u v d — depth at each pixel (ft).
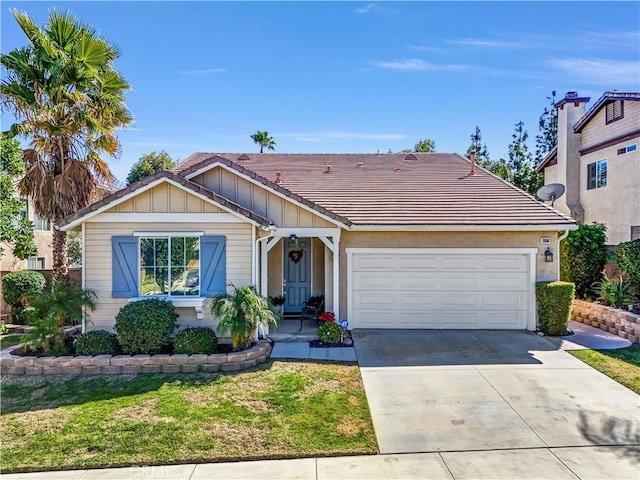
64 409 23.94
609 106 64.18
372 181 51.60
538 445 19.92
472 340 38.11
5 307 48.88
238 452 19.30
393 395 25.71
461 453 19.26
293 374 29.17
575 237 49.98
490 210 43.52
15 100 39.68
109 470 18.13
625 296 41.39
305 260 48.65
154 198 35.76
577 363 31.53
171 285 35.91
